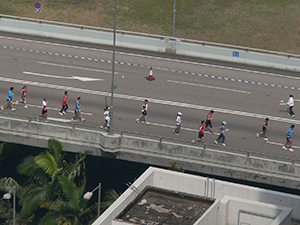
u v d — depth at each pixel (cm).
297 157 8844
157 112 9962
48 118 9544
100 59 11806
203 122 8875
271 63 11956
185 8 15025
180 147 8488
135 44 12375
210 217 6644
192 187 7538
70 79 10894
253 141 9244
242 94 10812
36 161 8625
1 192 10900
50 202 8931
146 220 6562
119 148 8756
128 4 15088
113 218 6731
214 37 14250
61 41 12469
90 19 14600
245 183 9944
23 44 12194
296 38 14350
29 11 14750
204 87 10975
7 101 9650
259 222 6869
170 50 12269
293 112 10244
